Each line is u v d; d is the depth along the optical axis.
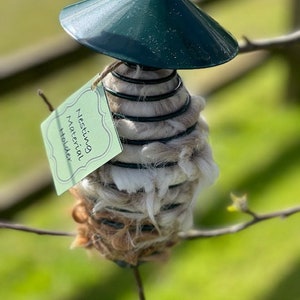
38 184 2.12
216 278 1.94
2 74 1.95
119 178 0.84
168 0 0.84
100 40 0.83
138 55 0.81
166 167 0.84
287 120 2.65
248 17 3.60
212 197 2.21
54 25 3.64
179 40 0.83
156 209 0.85
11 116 2.93
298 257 1.98
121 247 0.89
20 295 1.95
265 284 1.90
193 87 2.66
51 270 2.02
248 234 2.07
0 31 3.60
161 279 1.95
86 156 0.85
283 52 2.73
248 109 2.73
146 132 0.84
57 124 0.89
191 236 1.14
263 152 2.45
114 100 0.85
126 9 0.84
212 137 2.55
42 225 2.20
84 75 3.16
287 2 2.81
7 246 2.13
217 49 0.84
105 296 1.92
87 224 0.92
